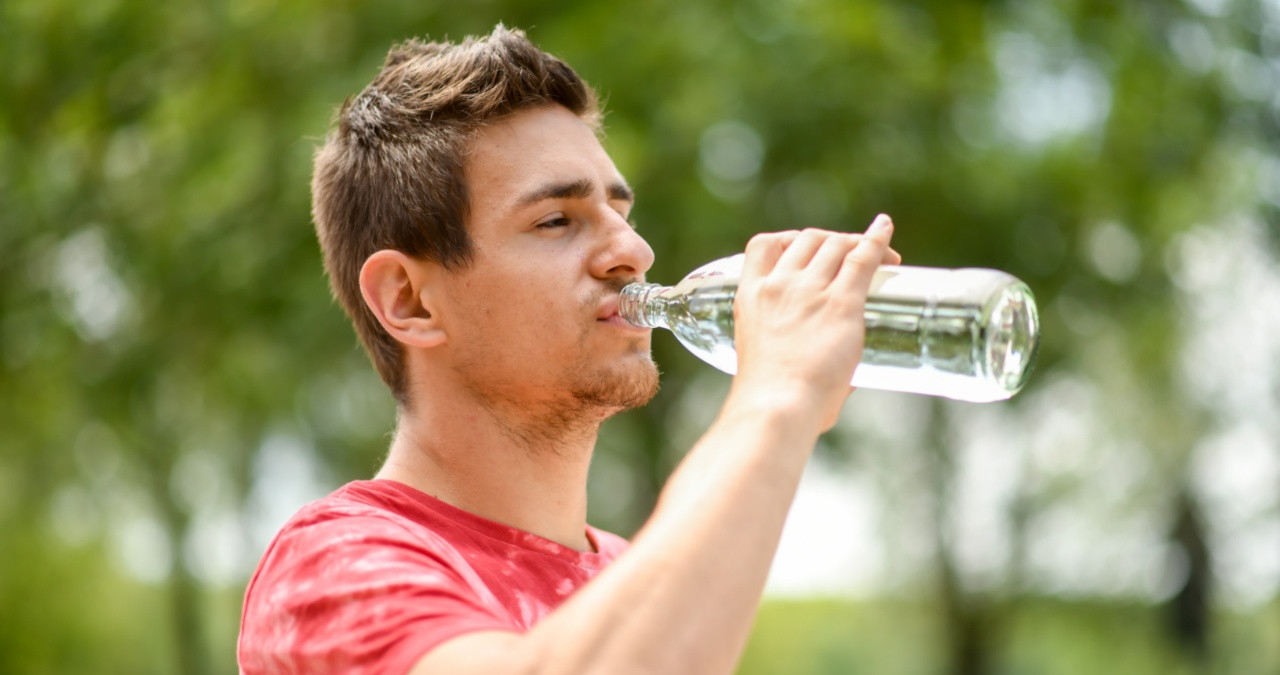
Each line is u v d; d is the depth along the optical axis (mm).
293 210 9977
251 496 18016
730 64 10102
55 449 15047
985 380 1897
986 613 23938
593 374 2277
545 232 2303
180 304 10711
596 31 9727
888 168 11664
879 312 1909
